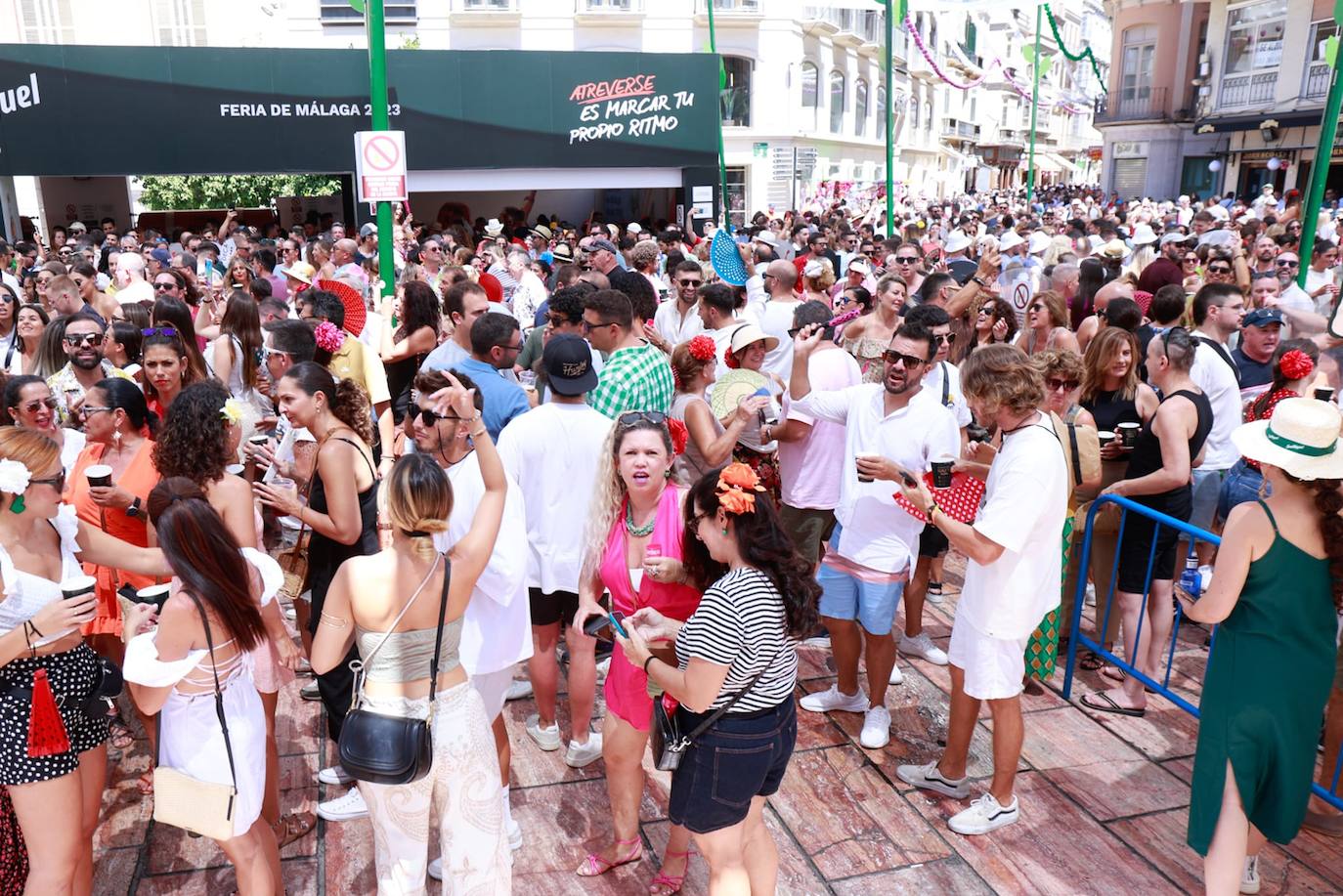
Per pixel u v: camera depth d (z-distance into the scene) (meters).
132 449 4.03
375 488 3.85
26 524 2.97
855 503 4.25
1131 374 5.05
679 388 4.66
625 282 5.59
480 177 16.19
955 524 3.50
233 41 27.59
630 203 24.31
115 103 14.55
